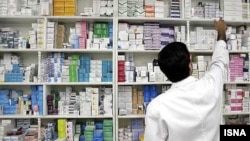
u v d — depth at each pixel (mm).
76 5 3301
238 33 3406
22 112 3059
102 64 3127
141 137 2957
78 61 3117
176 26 3303
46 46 3064
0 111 3016
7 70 3070
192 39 3215
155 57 3477
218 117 1168
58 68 3084
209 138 1125
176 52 1168
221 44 1369
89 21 3266
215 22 1499
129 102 3156
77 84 3096
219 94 1172
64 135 3033
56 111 3109
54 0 3111
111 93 3162
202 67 3156
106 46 3127
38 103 3064
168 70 1182
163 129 1099
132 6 3180
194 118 1094
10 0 3055
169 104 1107
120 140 3127
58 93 3293
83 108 3074
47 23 3078
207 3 3240
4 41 3062
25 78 3070
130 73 3129
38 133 3031
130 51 3139
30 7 3129
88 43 3123
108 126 3070
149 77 3115
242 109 3178
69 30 3369
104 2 3135
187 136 1099
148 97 3188
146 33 3152
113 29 3111
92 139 3029
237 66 3209
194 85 1155
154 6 3191
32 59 3385
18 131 3033
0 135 2885
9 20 3273
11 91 3162
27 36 3381
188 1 3186
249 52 3191
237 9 3230
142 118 3184
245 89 3340
